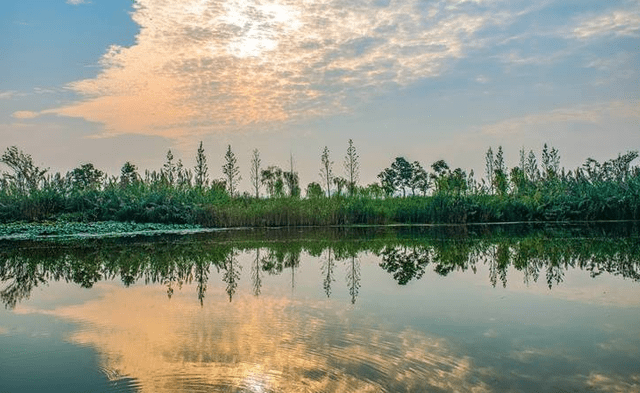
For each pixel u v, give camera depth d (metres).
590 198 33.44
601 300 9.49
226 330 7.74
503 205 35.38
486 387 5.38
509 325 7.77
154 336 7.55
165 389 5.61
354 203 36.47
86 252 18.41
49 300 10.50
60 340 7.53
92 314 9.15
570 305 9.12
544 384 5.45
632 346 6.71
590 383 5.49
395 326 7.76
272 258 16.52
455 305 9.20
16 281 12.88
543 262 14.27
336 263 15.16
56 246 20.56
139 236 25.80
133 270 14.28
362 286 11.25
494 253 16.55
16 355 6.86
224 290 11.13
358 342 6.95
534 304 9.22
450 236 23.56
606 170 36.97
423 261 15.12
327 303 9.52
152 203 33.88
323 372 5.84
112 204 33.84
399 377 5.67
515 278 11.89
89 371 6.19
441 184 36.88
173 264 15.35
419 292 10.46
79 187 36.00
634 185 33.06
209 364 6.26
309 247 19.67
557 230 25.66
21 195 32.88
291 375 5.79
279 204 35.41
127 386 5.73
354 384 5.49
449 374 5.74
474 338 7.09
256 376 5.80
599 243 18.70
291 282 11.97
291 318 8.37
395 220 36.34
